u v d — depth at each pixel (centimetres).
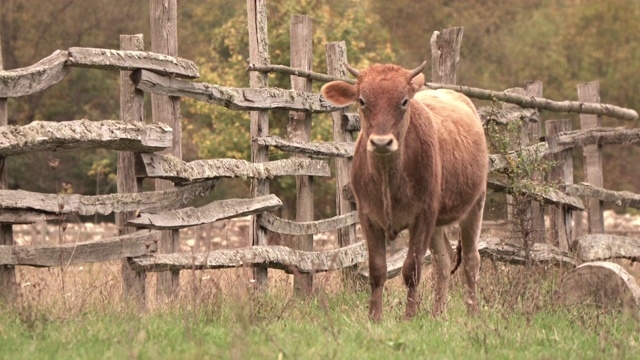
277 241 2614
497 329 1343
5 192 1537
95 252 1667
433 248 1880
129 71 1775
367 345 1259
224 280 1875
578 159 6675
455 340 1323
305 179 2191
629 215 5134
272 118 4000
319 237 3919
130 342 1179
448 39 2477
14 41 6462
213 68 5178
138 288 1761
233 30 4400
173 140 1869
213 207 1894
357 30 4541
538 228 2589
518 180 2412
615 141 2820
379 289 1656
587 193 2709
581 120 2952
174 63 1806
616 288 1797
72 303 1521
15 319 1348
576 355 1248
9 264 1570
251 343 1180
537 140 2642
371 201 1652
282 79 4125
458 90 2392
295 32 2212
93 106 6656
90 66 1684
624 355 1239
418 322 1502
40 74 1600
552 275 2177
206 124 5522
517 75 7162
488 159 2169
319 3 4481
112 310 1481
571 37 6931
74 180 6050
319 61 4297
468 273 1975
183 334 1266
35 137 1535
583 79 6812
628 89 6638
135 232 1770
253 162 2050
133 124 1684
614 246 2641
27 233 3984
